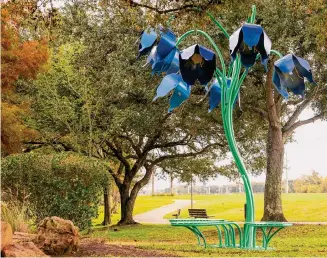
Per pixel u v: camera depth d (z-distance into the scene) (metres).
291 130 27.61
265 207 26.38
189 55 12.25
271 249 14.34
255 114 27.95
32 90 27.78
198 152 32.62
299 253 13.43
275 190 26.20
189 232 24.95
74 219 15.84
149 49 14.39
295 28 23.09
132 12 13.51
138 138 33.59
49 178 15.68
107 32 27.70
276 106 26.92
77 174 15.84
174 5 12.99
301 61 13.36
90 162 16.09
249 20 15.09
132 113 27.39
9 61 20.27
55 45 29.12
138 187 33.19
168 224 33.25
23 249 8.70
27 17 15.53
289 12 22.61
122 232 25.36
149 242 18.41
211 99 16.67
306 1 21.77
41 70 21.36
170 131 30.88
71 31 29.19
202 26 13.03
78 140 27.72
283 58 13.45
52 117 27.52
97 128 28.44
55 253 9.76
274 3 22.92
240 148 33.50
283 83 13.75
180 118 29.22
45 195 15.68
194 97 26.19
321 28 20.72
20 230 11.59
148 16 12.70
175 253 12.08
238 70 15.25
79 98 27.89
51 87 27.45
